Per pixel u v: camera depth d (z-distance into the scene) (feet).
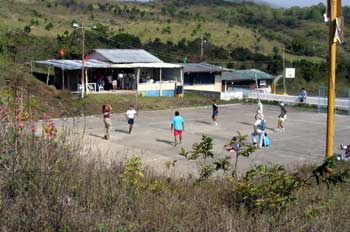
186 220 16.60
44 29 202.69
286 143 69.31
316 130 83.30
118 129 77.82
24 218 14.11
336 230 17.12
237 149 23.66
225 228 16.07
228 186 22.56
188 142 67.46
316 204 19.53
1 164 15.92
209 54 220.64
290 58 234.99
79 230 14.52
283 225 16.80
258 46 251.60
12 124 16.96
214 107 87.10
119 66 125.49
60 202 15.17
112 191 17.75
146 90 130.72
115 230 14.94
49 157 16.74
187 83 150.61
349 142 71.77
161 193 20.39
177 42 230.48
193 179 28.76
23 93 20.51
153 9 337.11
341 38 32.81
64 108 30.48
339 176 18.03
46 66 142.41
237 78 167.53
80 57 153.89
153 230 15.74
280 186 18.34
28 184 15.42
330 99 33.30
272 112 112.57
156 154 57.41
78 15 275.59
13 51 142.41
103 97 112.16
